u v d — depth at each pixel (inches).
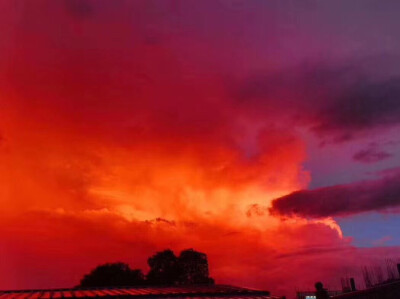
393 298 523.5
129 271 1248.2
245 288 500.7
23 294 452.8
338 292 946.1
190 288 507.5
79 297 400.2
